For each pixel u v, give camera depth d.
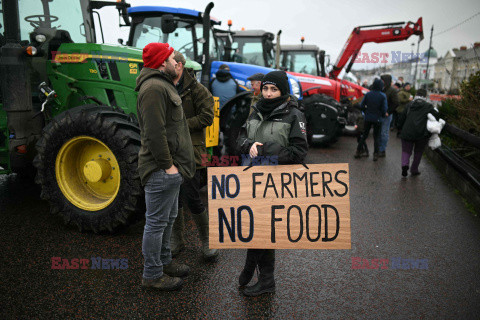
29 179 5.36
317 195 2.34
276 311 2.38
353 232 3.74
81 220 3.48
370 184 5.61
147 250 2.50
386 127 7.71
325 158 7.57
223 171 2.38
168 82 2.36
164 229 2.67
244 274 2.58
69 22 4.54
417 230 3.82
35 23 4.26
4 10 3.63
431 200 4.85
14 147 3.79
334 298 2.55
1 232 3.53
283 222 2.37
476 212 4.39
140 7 5.87
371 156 7.94
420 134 5.83
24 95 3.75
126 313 2.33
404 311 2.40
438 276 2.87
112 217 3.36
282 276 2.85
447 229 3.86
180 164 2.47
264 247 2.40
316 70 11.58
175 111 2.39
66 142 3.48
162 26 5.00
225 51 7.60
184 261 3.07
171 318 2.29
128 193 3.28
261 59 9.35
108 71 4.03
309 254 3.24
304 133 2.35
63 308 2.37
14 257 3.03
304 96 9.67
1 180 5.35
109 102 4.15
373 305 2.47
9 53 3.63
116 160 3.32
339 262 3.09
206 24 5.30
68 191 3.57
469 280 2.81
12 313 2.30
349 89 12.59
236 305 2.44
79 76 4.10
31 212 4.08
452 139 7.09
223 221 2.40
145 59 2.30
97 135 3.34
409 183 5.72
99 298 2.49
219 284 2.71
